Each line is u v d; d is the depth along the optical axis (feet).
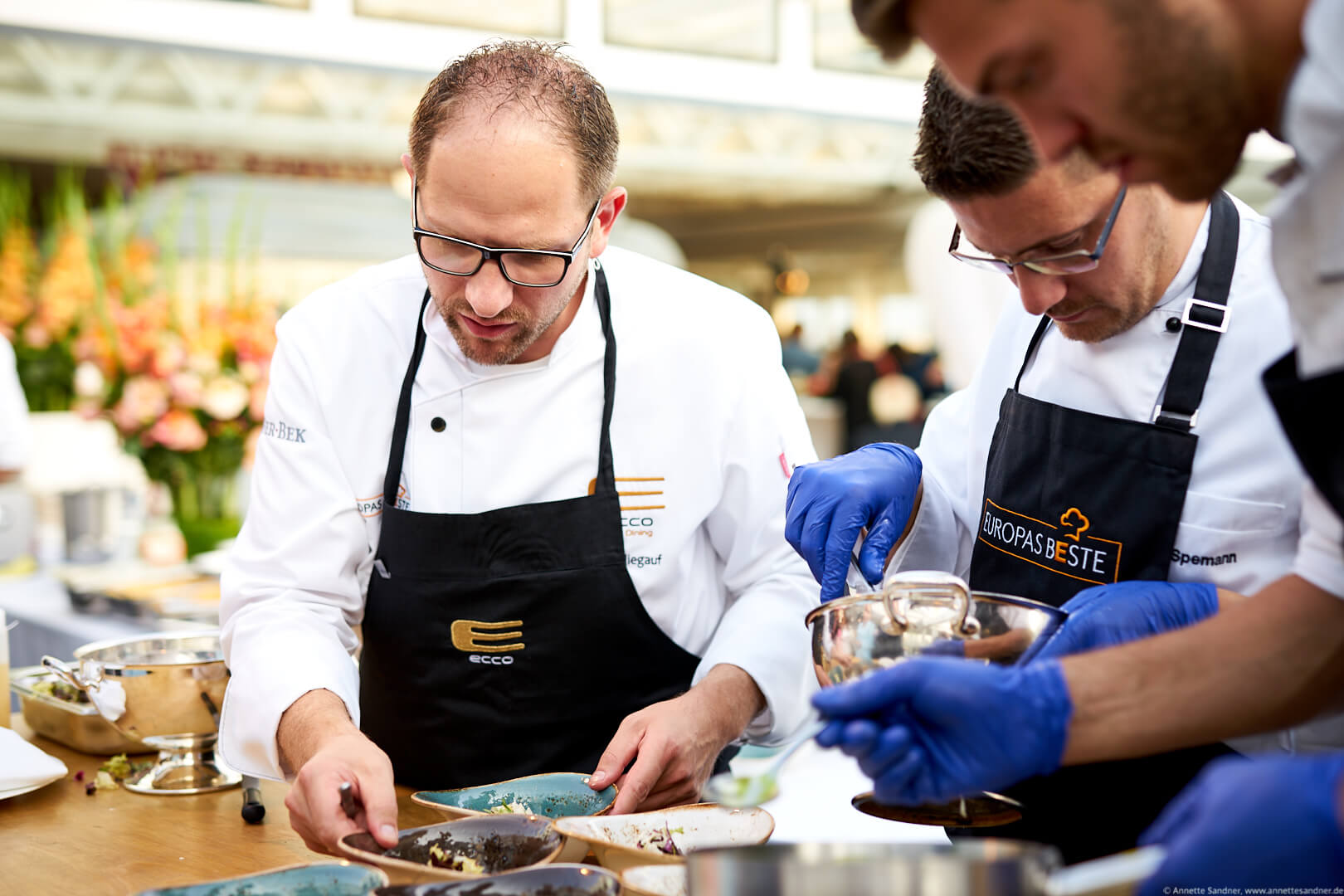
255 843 4.71
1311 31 2.74
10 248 12.70
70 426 12.51
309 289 18.53
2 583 10.91
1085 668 3.28
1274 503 4.51
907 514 5.30
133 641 5.76
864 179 25.23
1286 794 2.27
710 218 44.32
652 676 5.53
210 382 10.63
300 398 5.50
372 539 5.57
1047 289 4.19
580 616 5.31
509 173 4.66
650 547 5.52
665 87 10.70
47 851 4.63
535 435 5.46
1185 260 4.64
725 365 5.65
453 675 5.31
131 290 11.71
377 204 20.02
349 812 4.08
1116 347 4.82
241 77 19.65
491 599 5.26
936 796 3.12
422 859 3.92
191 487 11.06
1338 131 2.88
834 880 2.40
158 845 4.69
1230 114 2.86
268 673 4.86
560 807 4.60
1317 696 3.32
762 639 5.36
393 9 9.98
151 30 9.35
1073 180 3.80
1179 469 4.59
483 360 5.19
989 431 5.55
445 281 4.92
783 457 5.79
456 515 5.25
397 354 5.53
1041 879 2.45
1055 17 2.72
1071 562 4.83
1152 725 3.22
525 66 4.93
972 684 3.06
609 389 5.50
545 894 3.33
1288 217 3.11
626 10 10.75
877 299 52.19
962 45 2.86
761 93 11.13
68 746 6.10
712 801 4.51
